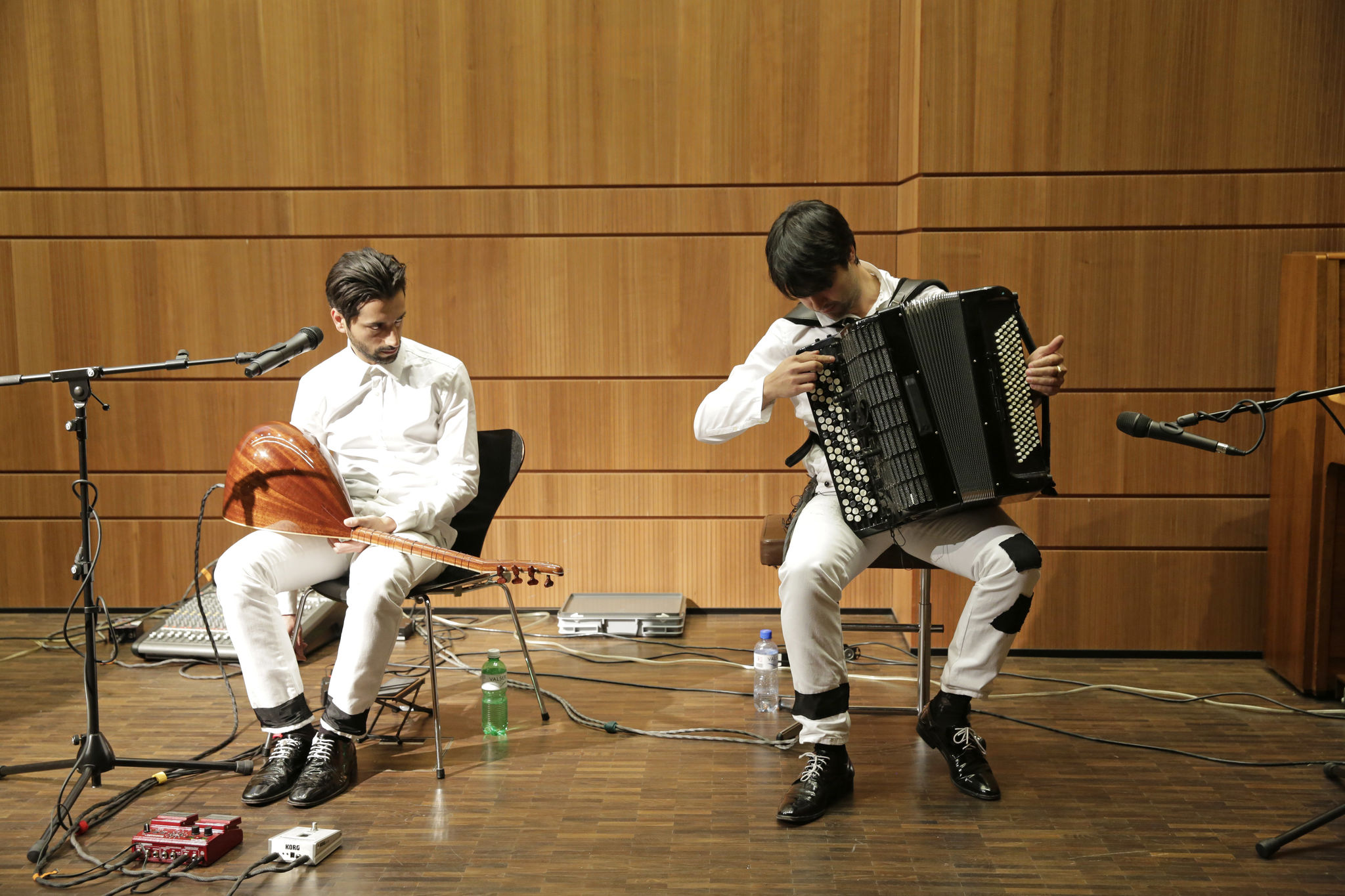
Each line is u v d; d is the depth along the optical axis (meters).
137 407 3.61
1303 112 3.03
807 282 2.18
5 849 2.05
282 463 2.34
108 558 3.68
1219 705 2.81
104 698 2.88
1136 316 3.13
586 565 3.67
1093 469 3.18
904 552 2.38
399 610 2.30
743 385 2.37
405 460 2.56
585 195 3.49
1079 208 3.10
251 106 3.47
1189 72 3.04
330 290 2.44
